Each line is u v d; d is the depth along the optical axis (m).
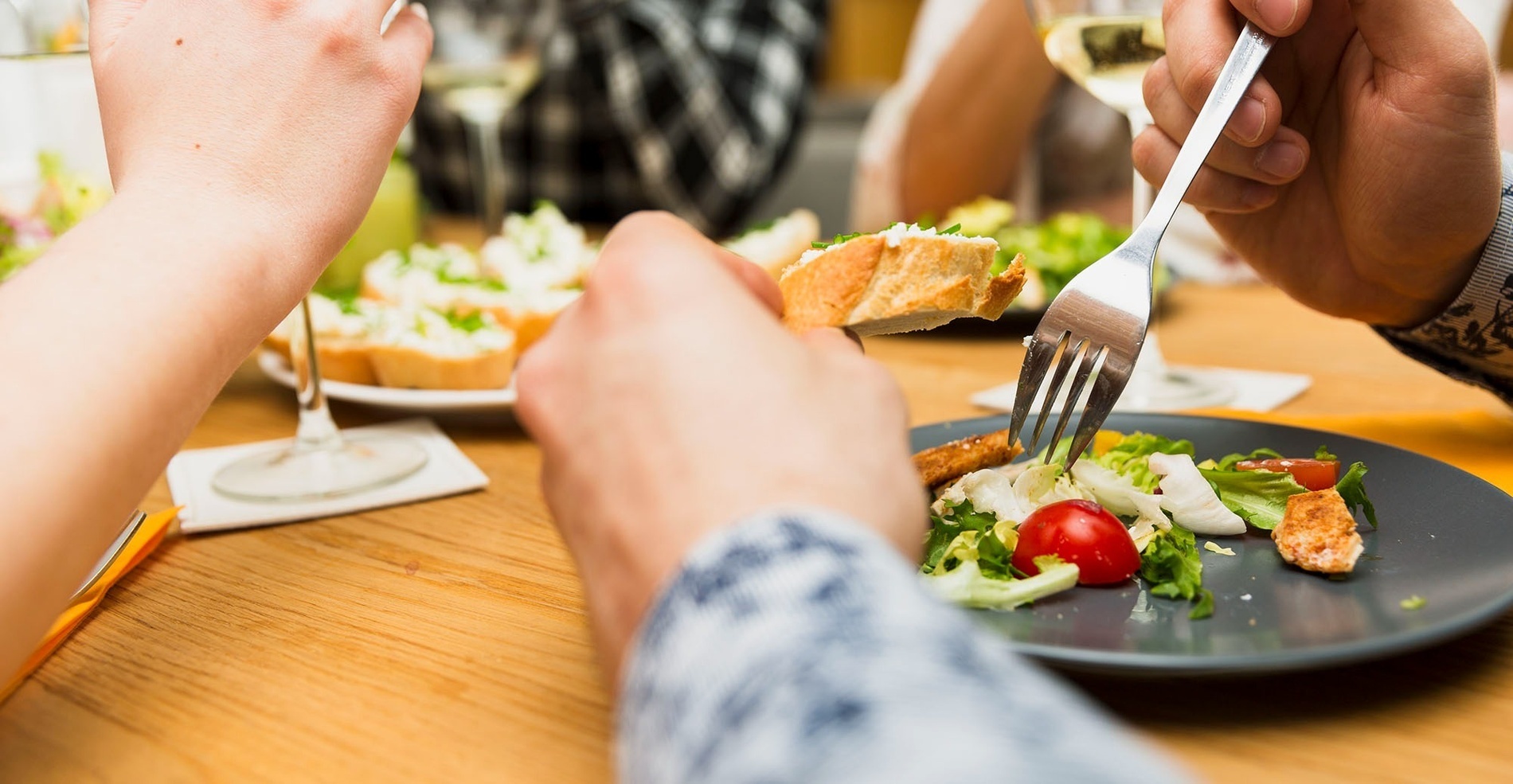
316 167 0.41
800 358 0.31
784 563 0.27
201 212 0.39
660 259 0.33
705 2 1.86
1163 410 0.60
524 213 1.97
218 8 0.41
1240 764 0.34
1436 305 0.53
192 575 0.47
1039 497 0.46
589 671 0.40
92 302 0.37
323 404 0.58
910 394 0.67
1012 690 0.24
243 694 0.39
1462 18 0.46
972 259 0.41
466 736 0.37
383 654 0.41
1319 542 0.40
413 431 0.63
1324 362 0.71
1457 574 0.39
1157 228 0.46
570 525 0.32
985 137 1.53
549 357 0.33
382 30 0.43
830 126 2.62
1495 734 0.35
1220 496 0.45
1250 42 0.46
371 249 1.03
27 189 0.78
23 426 0.35
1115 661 0.34
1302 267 0.55
